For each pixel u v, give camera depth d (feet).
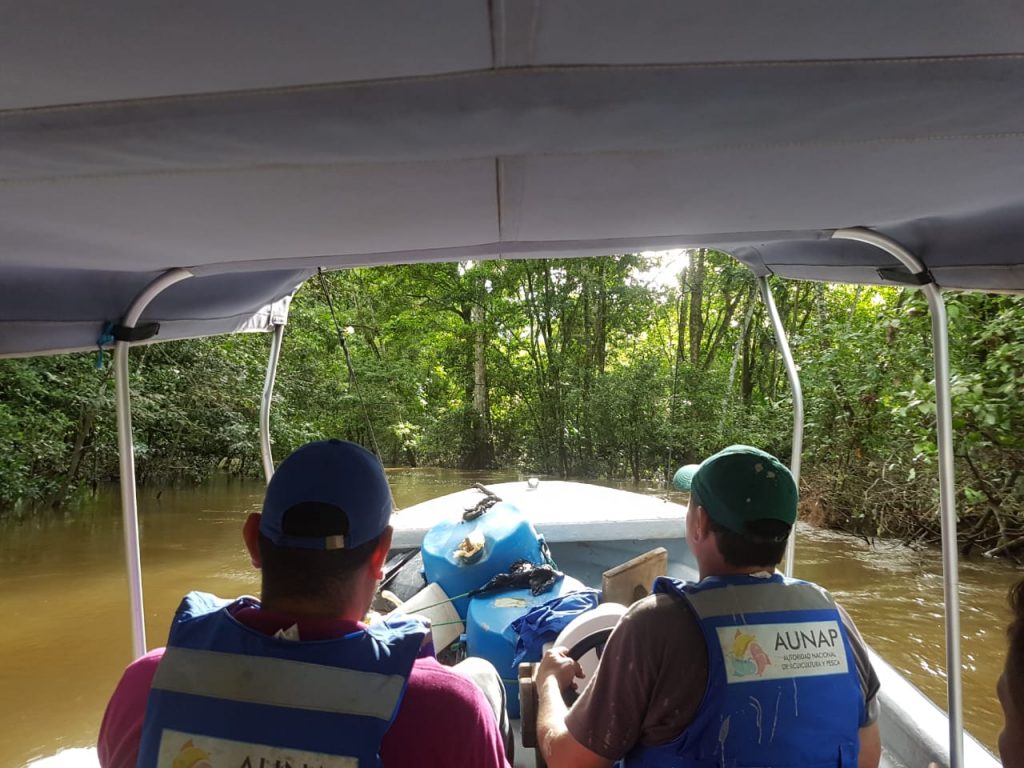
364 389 56.39
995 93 3.26
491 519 9.82
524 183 4.65
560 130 3.61
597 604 8.52
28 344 6.63
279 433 48.57
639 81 3.09
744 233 6.58
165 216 4.94
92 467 45.78
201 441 48.32
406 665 3.67
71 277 6.63
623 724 4.90
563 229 6.23
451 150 3.86
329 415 54.24
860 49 2.86
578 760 5.04
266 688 3.56
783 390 60.85
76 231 5.19
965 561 28.14
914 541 30.89
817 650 4.93
